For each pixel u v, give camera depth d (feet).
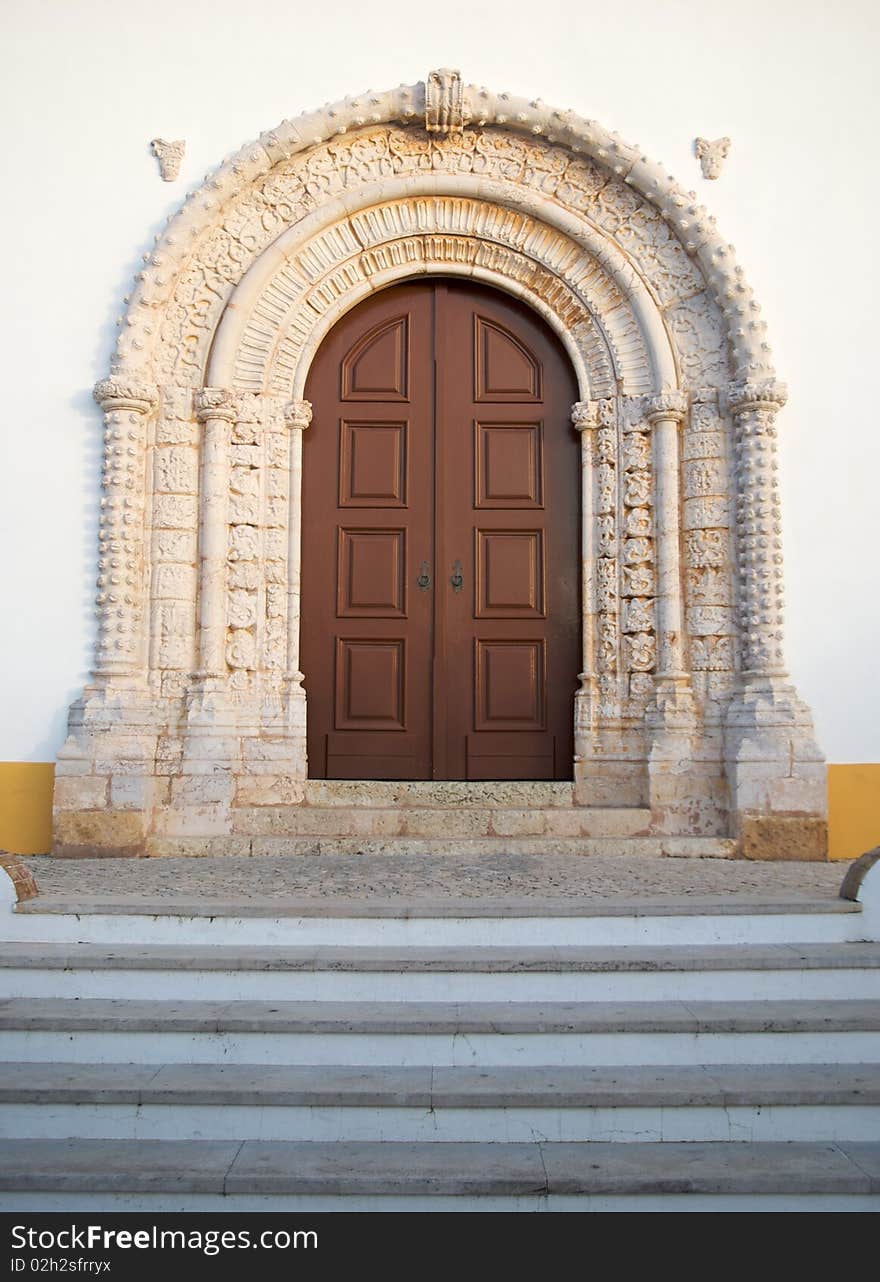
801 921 14.73
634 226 23.26
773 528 21.81
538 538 24.04
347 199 23.20
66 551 22.18
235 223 23.26
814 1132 11.71
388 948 14.25
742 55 23.27
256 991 13.50
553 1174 10.83
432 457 24.16
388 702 23.63
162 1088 11.76
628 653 22.76
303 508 23.98
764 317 22.66
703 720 21.94
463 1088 11.77
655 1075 12.25
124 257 22.90
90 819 20.57
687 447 22.75
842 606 22.02
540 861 19.36
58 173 23.04
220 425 22.68
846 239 22.82
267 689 22.72
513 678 23.70
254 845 20.33
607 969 13.53
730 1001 13.52
